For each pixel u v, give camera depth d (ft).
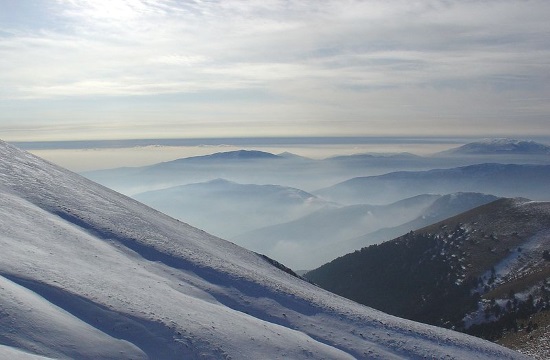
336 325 95.45
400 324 103.71
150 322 68.90
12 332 54.49
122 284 80.69
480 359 93.15
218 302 92.79
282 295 103.55
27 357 50.39
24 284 67.36
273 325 86.79
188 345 66.85
